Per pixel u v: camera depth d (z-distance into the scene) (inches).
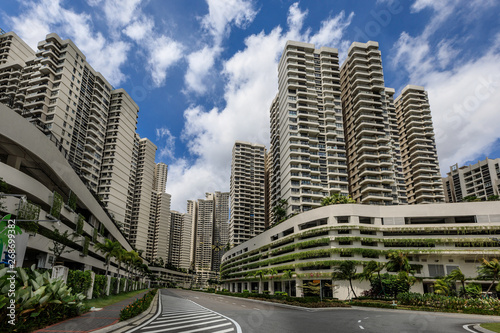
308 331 542.0
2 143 1116.5
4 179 1030.4
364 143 3897.6
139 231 5526.6
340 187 3762.3
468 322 832.3
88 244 1781.5
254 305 1365.7
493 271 1694.1
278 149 4522.6
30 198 1213.1
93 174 3865.7
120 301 1154.7
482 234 2285.9
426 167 4685.0
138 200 5674.2
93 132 3890.3
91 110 3983.8
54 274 812.0
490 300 1266.0
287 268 2694.4
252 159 6786.4
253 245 3762.3
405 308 1346.0
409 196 4744.1
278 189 4244.6
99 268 2240.4
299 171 3690.9
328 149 3892.7
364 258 2315.5
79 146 3683.6
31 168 1350.9
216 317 747.4
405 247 2345.0
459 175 5831.7
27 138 1125.1
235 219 6250.0
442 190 4453.7
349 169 4158.5
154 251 7657.5
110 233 2556.6
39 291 453.1
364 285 2198.6
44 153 1242.0
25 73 3622.0
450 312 1235.9
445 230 2341.3
